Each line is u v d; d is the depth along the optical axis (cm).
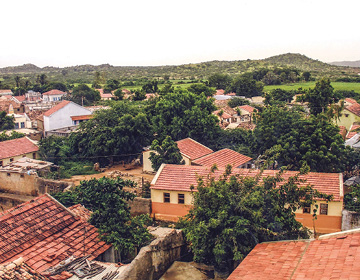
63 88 13312
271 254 1468
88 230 1814
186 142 3959
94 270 1523
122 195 1970
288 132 3353
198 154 3769
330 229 2378
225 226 1686
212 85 13425
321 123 3266
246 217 1711
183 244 1973
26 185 3200
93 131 4441
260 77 15438
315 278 1160
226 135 4409
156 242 1720
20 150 4206
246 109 8088
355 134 4412
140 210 2767
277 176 1875
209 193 1750
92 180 2067
